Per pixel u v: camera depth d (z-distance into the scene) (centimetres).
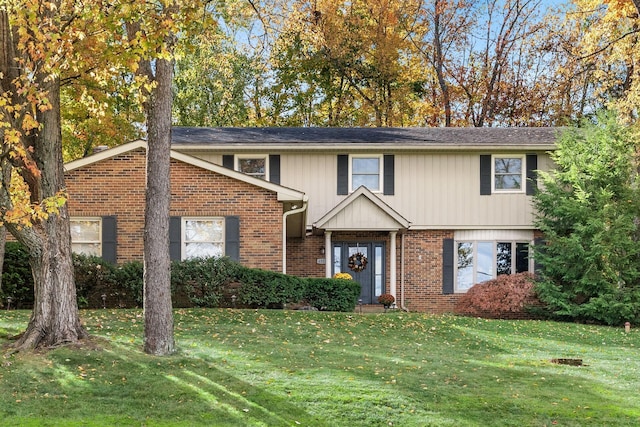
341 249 2273
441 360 1177
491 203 2273
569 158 2098
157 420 783
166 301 1081
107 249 1781
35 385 873
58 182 1059
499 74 3481
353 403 867
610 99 2430
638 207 1981
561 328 1741
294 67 3338
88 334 1114
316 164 2255
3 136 934
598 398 944
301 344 1248
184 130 2406
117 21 884
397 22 3362
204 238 1827
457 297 2264
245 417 805
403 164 2269
